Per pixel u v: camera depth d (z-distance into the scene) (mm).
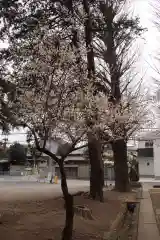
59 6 11734
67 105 7535
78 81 8023
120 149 23406
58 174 53531
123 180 23172
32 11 12094
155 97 18922
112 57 20484
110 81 19391
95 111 7805
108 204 14500
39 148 7742
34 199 16281
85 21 10539
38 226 9453
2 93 8859
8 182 39188
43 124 7504
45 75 7676
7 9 11641
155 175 53156
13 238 7980
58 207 13008
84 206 12422
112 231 9609
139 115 10547
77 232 9016
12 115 8781
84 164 57750
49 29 8562
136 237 9766
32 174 53750
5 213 11523
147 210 15438
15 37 11328
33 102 7516
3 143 15227
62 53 7625
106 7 16734
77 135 7738
